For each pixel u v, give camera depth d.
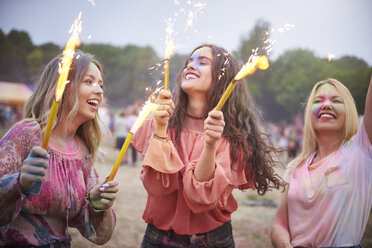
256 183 2.30
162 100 1.87
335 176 2.05
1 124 19.64
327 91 2.22
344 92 2.20
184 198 1.97
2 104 20.20
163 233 2.04
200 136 2.12
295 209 2.13
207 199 1.82
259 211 5.55
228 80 2.19
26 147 1.74
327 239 1.98
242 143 2.13
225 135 2.12
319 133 2.24
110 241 3.76
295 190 2.15
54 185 1.76
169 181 1.94
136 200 5.77
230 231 2.13
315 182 2.09
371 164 2.04
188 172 1.89
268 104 34.81
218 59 2.16
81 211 1.90
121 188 6.70
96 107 1.92
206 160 1.81
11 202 1.51
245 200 6.41
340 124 2.18
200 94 2.16
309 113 2.28
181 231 1.98
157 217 2.05
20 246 1.69
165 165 1.87
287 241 2.07
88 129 2.05
